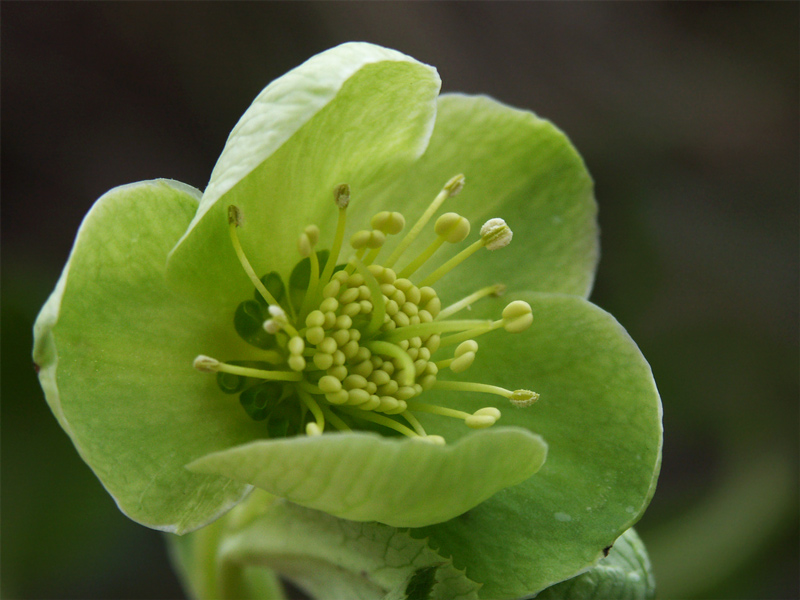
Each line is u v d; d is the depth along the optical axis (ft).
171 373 0.64
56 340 0.62
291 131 0.61
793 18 1.41
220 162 0.62
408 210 0.70
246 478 0.60
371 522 0.67
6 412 0.92
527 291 0.70
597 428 0.67
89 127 1.23
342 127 0.65
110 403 0.63
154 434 0.64
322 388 0.64
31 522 0.91
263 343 0.66
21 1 1.22
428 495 0.59
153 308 0.64
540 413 0.68
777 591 1.12
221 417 0.65
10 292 0.96
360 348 0.66
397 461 0.58
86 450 0.62
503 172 0.71
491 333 0.69
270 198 0.65
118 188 0.63
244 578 0.72
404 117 0.66
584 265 0.71
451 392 0.68
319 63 0.62
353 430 0.66
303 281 0.67
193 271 0.64
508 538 0.66
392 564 0.66
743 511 1.13
